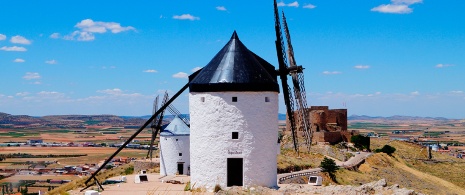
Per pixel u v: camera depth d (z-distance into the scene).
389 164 87.75
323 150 87.69
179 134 56.00
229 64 30.58
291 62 37.47
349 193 27.44
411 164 102.00
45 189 99.44
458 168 105.56
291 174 58.81
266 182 30.47
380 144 122.56
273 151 30.97
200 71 32.31
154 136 64.62
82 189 34.97
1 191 99.88
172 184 36.56
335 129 102.00
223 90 29.98
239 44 31.47
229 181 30.80
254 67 30.77
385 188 27.91
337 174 66.75
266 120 30.53
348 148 95.38
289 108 38.53
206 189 30.14
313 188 29.72
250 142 30.11
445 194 71.44
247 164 30.08
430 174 93.75
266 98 30.62
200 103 30.53
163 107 37.84
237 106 30.09
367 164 81.00
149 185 35.56
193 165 31.00
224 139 30.08
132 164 75.19
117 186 35.03
